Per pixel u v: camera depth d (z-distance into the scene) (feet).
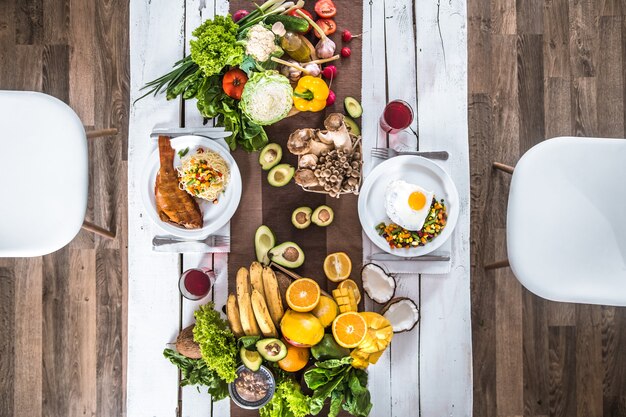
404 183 4.65
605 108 7.28
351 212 4.92
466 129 4.99
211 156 4.75
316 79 4.38
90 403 7.11
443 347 4.86
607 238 5.14
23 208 5.25
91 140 7.21
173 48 5.05
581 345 7.08
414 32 5.06
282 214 4.91
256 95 4.25
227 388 4.57
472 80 7.25
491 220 7.13
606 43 7.29
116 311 7.16
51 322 7.14
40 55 7.28
